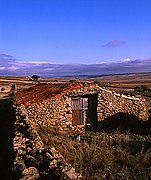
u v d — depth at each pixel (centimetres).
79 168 1071
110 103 2394
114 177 1018
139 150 1369
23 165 838
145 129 2184
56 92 2356
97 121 2381
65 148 1268
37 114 2236
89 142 1594
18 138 1131
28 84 7981
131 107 2433
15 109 2028
